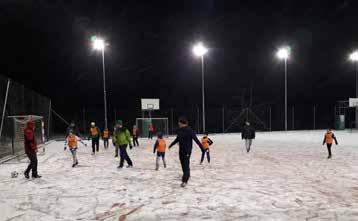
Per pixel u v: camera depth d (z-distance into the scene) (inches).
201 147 335.3
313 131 1483.8
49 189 329.7
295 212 250.5
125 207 267.4
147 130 1243.8
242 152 654.5
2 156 576.1
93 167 467.8
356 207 262.8
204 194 305.1
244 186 337.4
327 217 238.7
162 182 359.6
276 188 327.9
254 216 241.4
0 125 644.7
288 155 596.4
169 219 236.8
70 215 248.8
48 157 586.2
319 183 351.9
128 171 432.1
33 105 844.0
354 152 631.8
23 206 272.4
